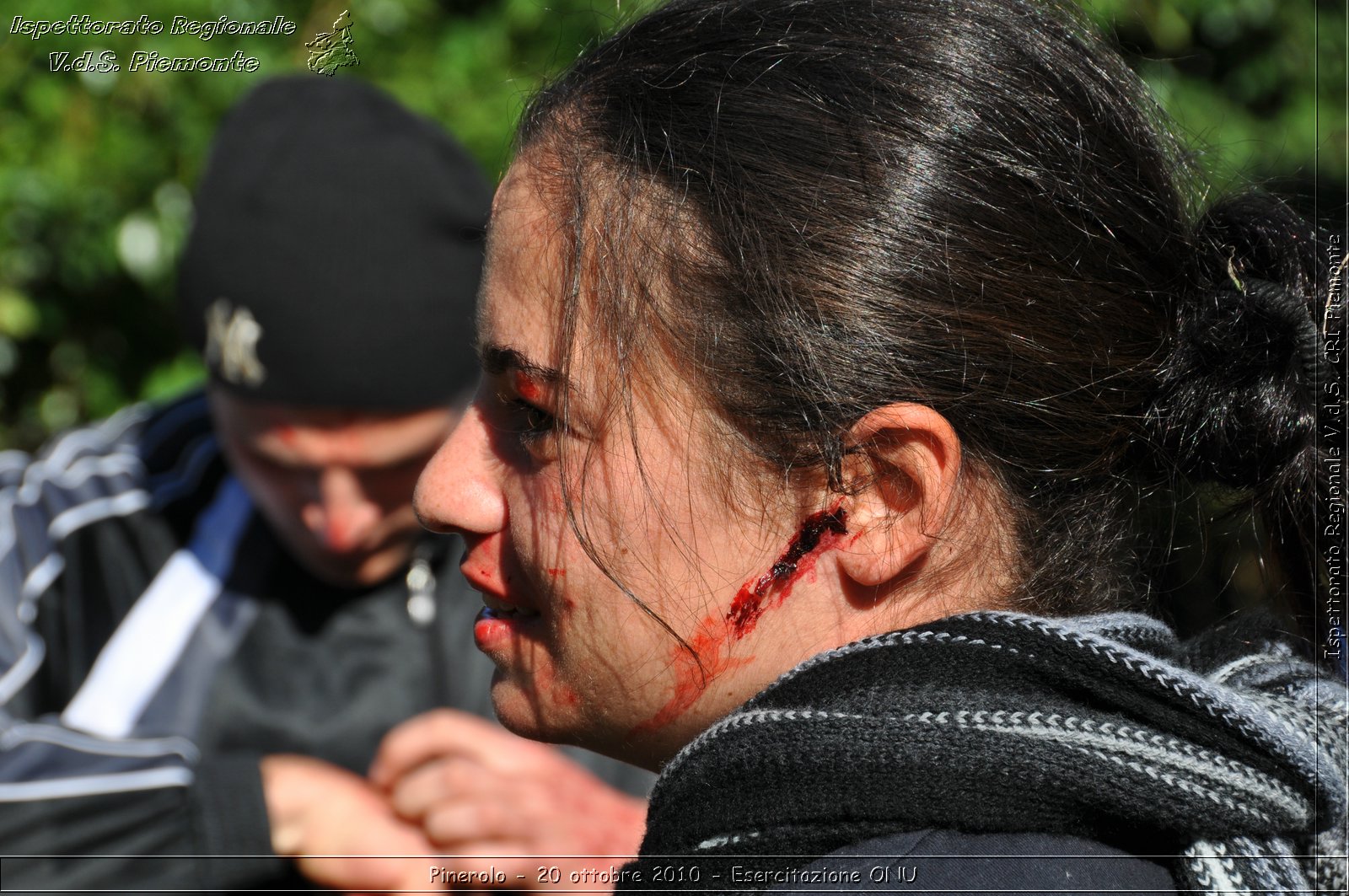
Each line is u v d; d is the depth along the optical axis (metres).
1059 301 1.01
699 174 0.99
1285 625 1.18
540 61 3.47
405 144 2.16
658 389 0.99
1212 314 1.08
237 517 2.36
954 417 0.99
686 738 1.07
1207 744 0.91
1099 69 1.12
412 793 1.96
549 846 1.91
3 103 3.50
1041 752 0.89
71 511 2.33
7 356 3.90
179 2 3.33
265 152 2.13
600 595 1.04
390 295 2.10
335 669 2.28
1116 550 1.11
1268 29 4.30
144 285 3.86
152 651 2.27
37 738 2.02
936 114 0.99
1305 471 1.10
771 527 1.00
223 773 1.99
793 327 0.97
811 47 1.02
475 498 1.10
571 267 1.01
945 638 0.94
